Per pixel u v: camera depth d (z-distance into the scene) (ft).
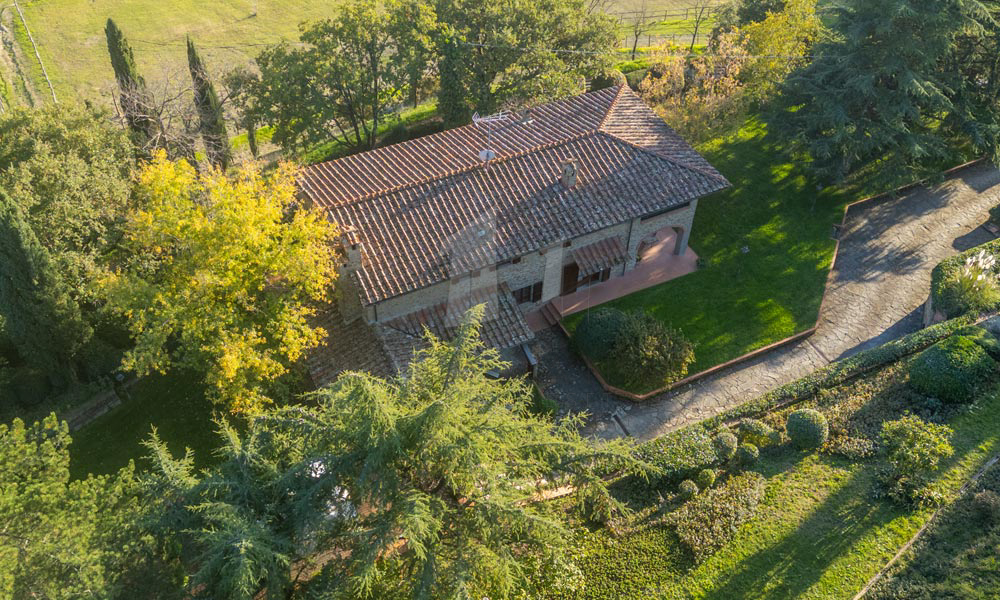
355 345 105.70
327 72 140.46
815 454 86.48
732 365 112.88
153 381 112.78
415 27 145.07
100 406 108.78
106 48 233.96
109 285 94.12
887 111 129.80
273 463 67.51
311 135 144.66
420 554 54.03
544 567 69.46
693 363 112.37
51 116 117.80
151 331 92.07
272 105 143.43
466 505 64.59
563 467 66.13
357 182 111.65
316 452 64.54
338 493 64.90
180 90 151.84
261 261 94.43
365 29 143.84
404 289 100.63
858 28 123.95
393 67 150.61
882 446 84.33
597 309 119.55
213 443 105.19
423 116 183.83
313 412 68.18
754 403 93.91
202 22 254.68
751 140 156.35
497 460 65.62
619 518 78.69
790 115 139.95
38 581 60.44
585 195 112.27
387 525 59.00
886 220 138.10
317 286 96.17
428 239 104.94
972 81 144.15
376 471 60.90
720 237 133.80
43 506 68.23
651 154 117.91
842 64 128.88
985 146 135.74
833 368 98.22
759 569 72.74
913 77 123.85
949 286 111.04
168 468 67.41
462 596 54.03
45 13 251.60
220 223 93.81
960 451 83.35
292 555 62.28
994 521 73.15
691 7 262.47
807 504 79.36
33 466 71.97
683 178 116.26
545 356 116.16
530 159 114.32
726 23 181.98
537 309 122.31
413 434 60.90
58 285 99.71
